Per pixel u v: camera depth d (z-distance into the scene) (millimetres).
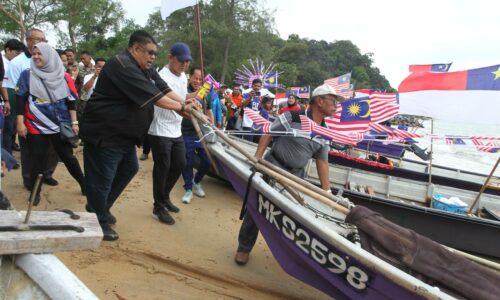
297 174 3752
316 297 3629
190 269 3625
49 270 1437
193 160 5434
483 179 8805
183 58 4113
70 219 1740
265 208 3160
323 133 3412
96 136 3395
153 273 3406
